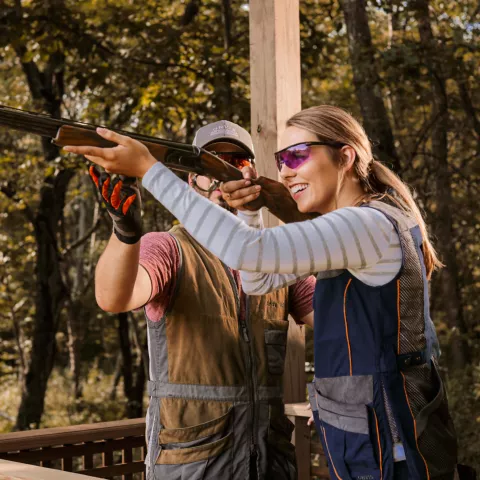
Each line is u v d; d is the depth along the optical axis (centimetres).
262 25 290
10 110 139
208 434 198
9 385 1925
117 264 175
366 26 757
